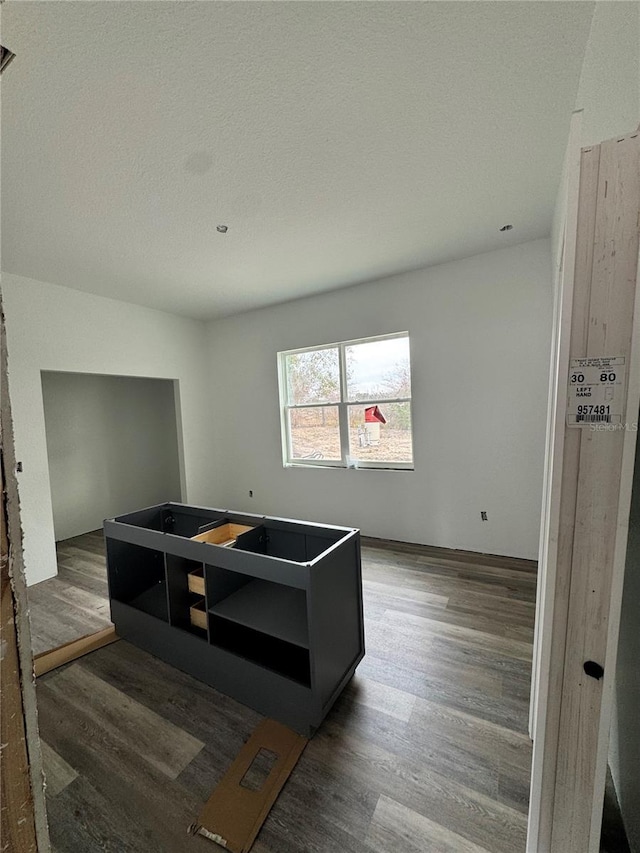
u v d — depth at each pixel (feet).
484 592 8.96
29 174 6.13
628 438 2.50
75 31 3.84
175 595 6.84
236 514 7.74
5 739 1.38
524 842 3.87
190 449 15.85
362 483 13.20
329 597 5.49
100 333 12.62
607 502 2.59
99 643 7.49
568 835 2.84
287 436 15.16
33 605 9.30
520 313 10.18
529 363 10.19
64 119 5.00
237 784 4.58
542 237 9.62
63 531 15.15
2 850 1.36
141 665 6.86
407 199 7.47
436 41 4.18
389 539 12.78
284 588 6.93
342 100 4.95
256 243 9.05
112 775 4.77
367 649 7.04
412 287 11.65
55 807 4.41
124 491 17.44
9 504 1.35
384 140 5.77
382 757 4.88
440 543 11.92
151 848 3.96
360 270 11.25
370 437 13.20
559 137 5.77
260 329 15.08
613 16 3.20
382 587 9.39
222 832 4.06
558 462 2.70
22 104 4.70
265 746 5.09
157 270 10.47
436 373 11.49
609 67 3.36
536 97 4.99
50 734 5.42
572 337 2.64
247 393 15.69
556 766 2.85
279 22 3.90
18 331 10.54
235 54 4.21
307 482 14.44
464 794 4.38
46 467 11.02
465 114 5.28
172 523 8.89
